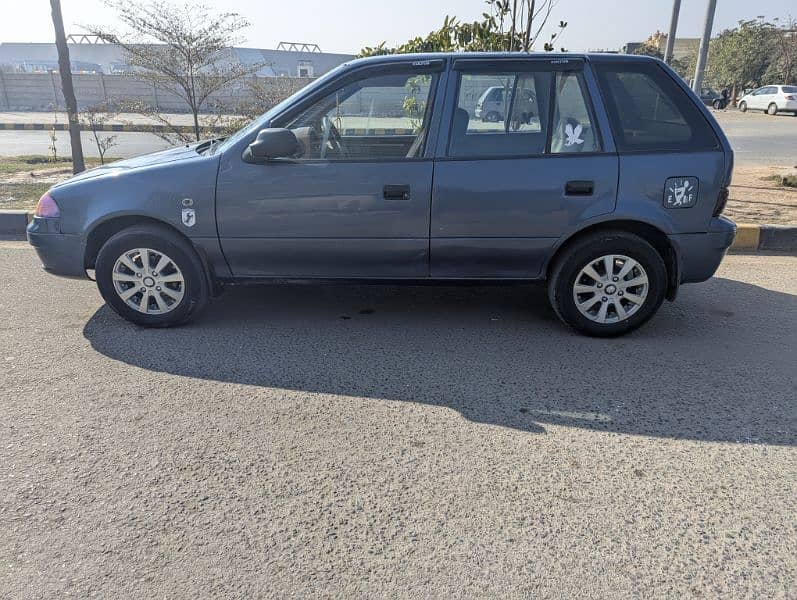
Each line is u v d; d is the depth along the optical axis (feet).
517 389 11.88
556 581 7.29
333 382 12.10
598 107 13.25
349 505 8.55
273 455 9.68
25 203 26.23
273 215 13.61
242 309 16.07
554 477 9.20
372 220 13.53
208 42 31.58
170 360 12.96
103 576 7.30
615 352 13.57
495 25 25.16
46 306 15.96
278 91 35.81
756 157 44.86
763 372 12.59
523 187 13.21
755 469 9.42
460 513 8.42
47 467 9.30
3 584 7.16
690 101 13.37
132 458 9.56
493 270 14.01
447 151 13.35
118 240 13.92
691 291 17.70
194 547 7.77
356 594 7.07
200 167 13.56
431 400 11.44
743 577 7.37
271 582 7.24
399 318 15.58
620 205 13.25
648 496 8.80
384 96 13.74
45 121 72.90
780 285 18.25
